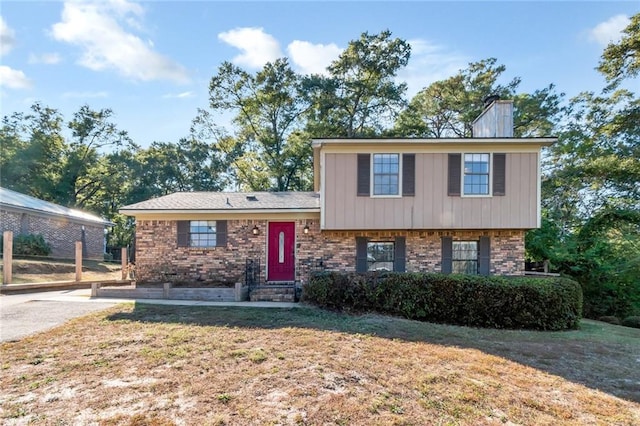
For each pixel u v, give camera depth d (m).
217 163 34.00
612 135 17.25
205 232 12.20
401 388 4.46
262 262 12.11
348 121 25.72
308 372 4.86
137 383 4.38
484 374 5.07
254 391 4.23
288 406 3.88
